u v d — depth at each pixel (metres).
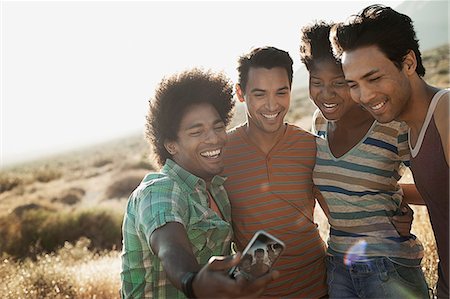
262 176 3.46
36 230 14.95
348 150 3.35
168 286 2.88
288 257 3.47
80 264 9.84
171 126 3.05
